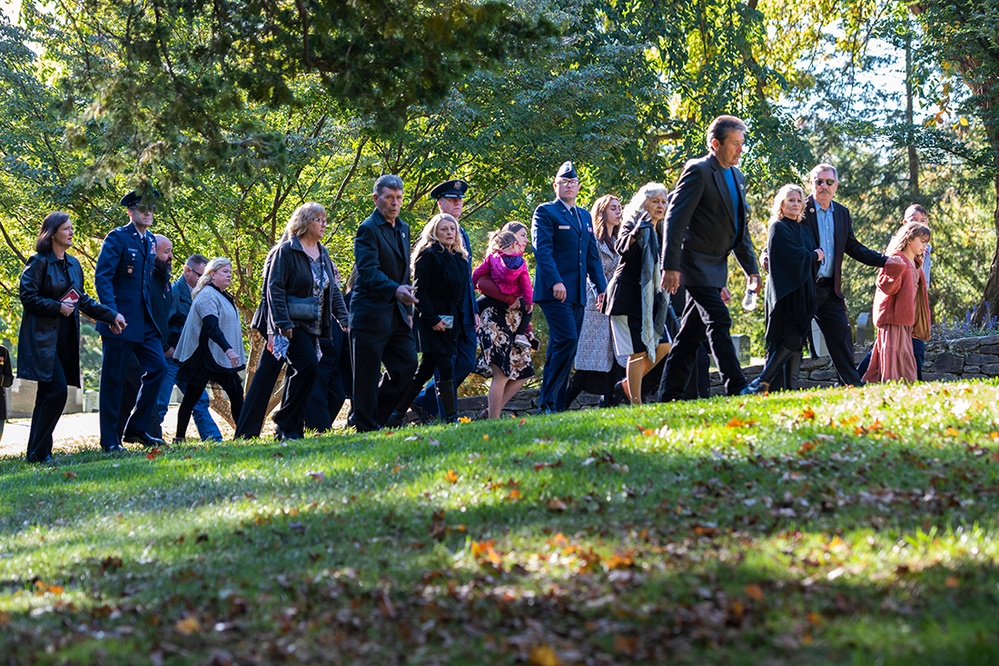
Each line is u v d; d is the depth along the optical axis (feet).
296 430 70.85
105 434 76.02
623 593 27.86
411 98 63.93
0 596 34.53
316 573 32.78
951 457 40.78
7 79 124.88
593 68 135.44
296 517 40.88
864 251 76.23
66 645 27.73
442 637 26.16
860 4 201.16
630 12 165.68
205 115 65.31
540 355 161.58
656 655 23.70
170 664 26.02
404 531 37.14
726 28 180.55
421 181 142.00
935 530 30.78
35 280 71.00
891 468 39.65
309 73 66.23
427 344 74.08
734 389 65.41
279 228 145.38
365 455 52.85
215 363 83.41
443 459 48.49
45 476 61.16
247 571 34.24
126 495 51.72
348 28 62.23
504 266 76.28
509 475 43.01
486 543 33.58
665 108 178.60
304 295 69.62
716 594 27.14
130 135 66.80
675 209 62.75
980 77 158.71
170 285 83.82
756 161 184.85
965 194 197.26
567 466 43.73
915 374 77.15
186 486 51.42
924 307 78.54
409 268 72.13
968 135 177.47
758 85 185.88
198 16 71.46
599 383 81.61
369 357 70.18
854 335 120.16
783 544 31.09
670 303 76.28
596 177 163.84
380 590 30.14
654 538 33.04
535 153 135.64
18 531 47.34
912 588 26.35
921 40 164.35
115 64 67.97
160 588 33.30
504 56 63.87
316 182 142.31
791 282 69.15
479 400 108.17
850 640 23.40
